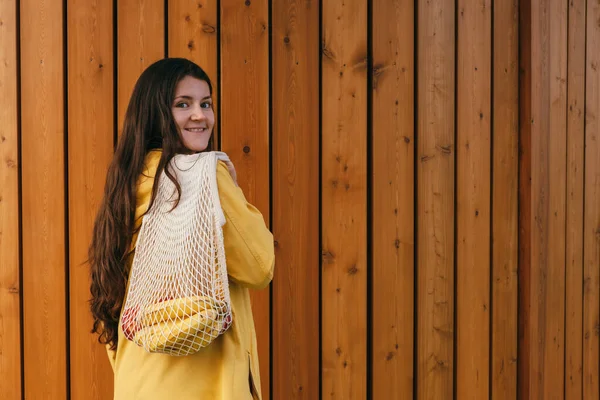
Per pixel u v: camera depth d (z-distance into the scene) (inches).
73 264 86.0
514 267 100.8
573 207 108.8
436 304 95.3
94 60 85.7
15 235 86.3
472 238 97.3
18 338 86.6
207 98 58.7
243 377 52.0
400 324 93.5
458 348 96.7
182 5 86.0
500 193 99.4
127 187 53.6
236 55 86.7
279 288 88.7
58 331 86.0
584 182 111.6
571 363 109.2
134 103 56.5
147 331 49.3
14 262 86.4
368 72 92.8
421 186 94.1
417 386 94.5
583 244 111.7
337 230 90.2
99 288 54.9
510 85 99.8
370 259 93.6
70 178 85.8
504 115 99.4
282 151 88.4
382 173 91.9
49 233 86.0
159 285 50.3
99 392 86.4
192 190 51.1
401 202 93.0
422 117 93.8
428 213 94.7
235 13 86.5
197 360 51.5
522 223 100.2
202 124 57.8
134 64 85.7
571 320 109.0
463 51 95.9
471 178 97.0
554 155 103.5
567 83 106.3
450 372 96.4
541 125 100.7
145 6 85.4
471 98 96.7
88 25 85.5
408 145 93.2
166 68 56.5
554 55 102.7
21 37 85.7
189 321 47.9
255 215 54.2
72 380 86.4
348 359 91.0
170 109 55.4
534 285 100.2
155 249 51.0
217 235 49.4
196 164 52.2
